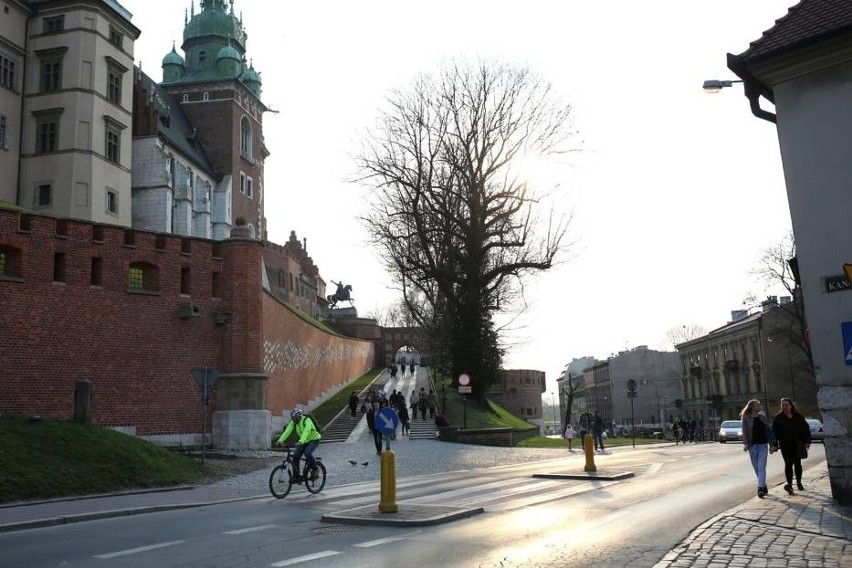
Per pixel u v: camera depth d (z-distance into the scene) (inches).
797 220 524.1
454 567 325.4
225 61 3206.2
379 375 3122.5
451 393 2022.6
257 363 1197.7
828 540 363.9
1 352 971.3
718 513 484.1
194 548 385.1
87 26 1999.3
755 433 552.1
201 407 1153.4
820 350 507.8
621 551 357.1
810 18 535.8
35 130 1967.3
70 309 1042.1
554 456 1184.8
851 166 508.7
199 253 1189.7
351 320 4249.5
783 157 533.3
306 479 663.1
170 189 2578.7
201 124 3164.4
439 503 565.6
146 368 1104.2
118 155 2079.2
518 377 4537.4
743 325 3061.0
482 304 1777.8
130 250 1115.9
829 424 501.4
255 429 1168.8
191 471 822.5
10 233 999.0
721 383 3346.5
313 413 1754.4
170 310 1144.2
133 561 353.1
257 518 504.4
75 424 810.2
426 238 1715.1
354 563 337.1
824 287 510.0
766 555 331.6
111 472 725.3
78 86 1967.3
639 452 1328.7
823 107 522.6
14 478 641.0
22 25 1989.4
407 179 1729.8
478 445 1387.8
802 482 658.2
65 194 1926.7
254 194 3373.5
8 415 797.9
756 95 568.1
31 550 394.0
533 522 459.5
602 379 5068.9
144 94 2573.8
